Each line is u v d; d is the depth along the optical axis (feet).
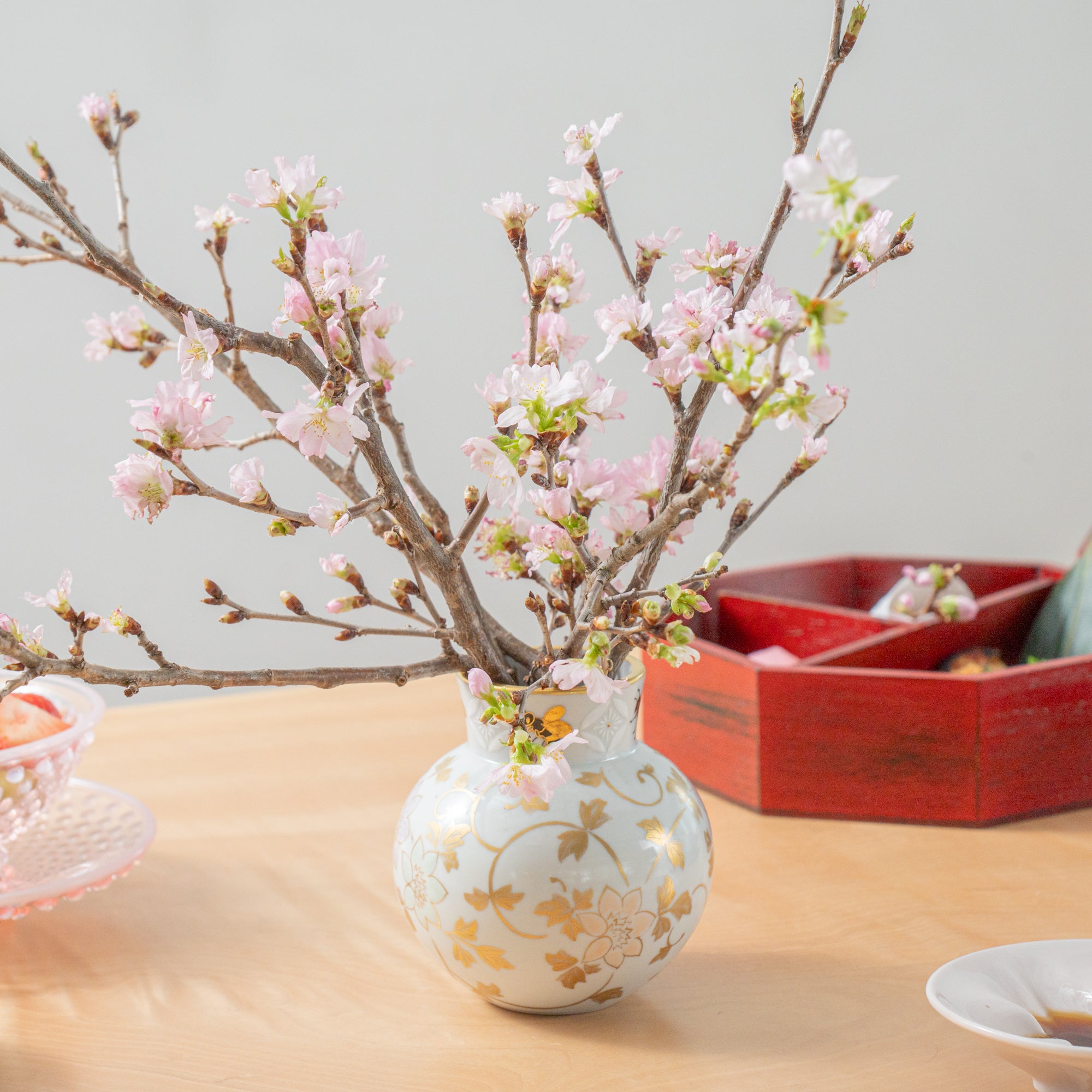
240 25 6.47
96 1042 3.47
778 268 7.37
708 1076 3.38
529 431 3.27
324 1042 3.46
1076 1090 3.24
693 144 7.16
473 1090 3.37
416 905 3.44
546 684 3.40
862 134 7.48
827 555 7.89
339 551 7.02
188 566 6.86
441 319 6.96
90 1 6.25
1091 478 8.19
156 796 4.14
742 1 7.11
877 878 3.80
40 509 6.61
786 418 3.18
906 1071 3.38
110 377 6.57
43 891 3.61
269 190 3.19
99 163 6.40
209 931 3.70
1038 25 7.59
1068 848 3.88
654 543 3.42
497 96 6.86
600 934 3.39
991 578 4.83
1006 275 7.83
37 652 3.26
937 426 7.91
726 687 4.06
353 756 4.29
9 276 6.34
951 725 3.93
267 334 3.29
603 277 7.06
